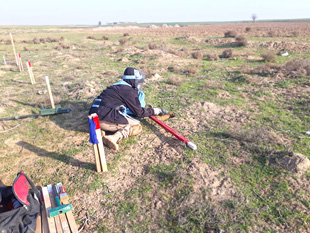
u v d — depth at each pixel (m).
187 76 10.77
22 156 5.23
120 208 3.67
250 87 8.70
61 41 32.62
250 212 3.39
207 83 9.20
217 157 4.63
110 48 22.83
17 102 8.44
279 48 18.11
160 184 4.06
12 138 5.98
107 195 3.95
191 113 6.65
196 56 15.47
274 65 11.10
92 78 11.04
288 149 4.59
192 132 5.62
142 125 6.14
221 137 5.30
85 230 3.37
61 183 4.19
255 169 4.24
